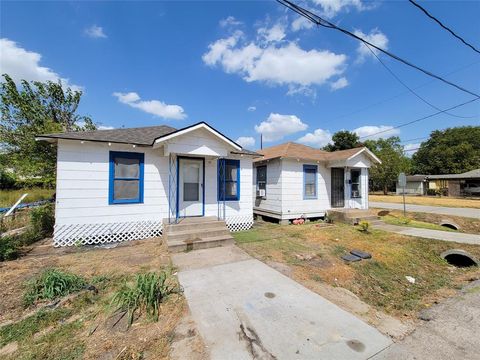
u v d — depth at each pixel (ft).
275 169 36.65
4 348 8.36
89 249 20.53
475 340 9.00
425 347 8.51
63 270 15.07
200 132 23.99
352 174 41.34
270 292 12.50
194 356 7.86
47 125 44.98
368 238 25.31
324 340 8.71
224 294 12.18
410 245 23.15
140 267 15.89
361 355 7.97
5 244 17.89
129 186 24.04
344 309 11.26
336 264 17.71
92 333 9.08
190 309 10.72
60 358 7.84
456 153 130.21
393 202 72.64
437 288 15.31
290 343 8.50
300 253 19.51
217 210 28.37
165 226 22.07
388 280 16.40
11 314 10.27
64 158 21.44
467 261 20.93
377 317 10.85
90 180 22.33
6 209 32.65
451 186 99.45
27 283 12.91
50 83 50.67
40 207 29.22
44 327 9.46
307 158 36.04
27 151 44.60
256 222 37.58
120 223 23.43
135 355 7.86
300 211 36.50
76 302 11.24
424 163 149.48
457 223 38.52
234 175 29.94
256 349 8.18
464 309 11.71
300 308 10.95
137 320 9.85
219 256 18.38
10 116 44.96
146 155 24.75
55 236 21.04
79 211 21.90
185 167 26.68
